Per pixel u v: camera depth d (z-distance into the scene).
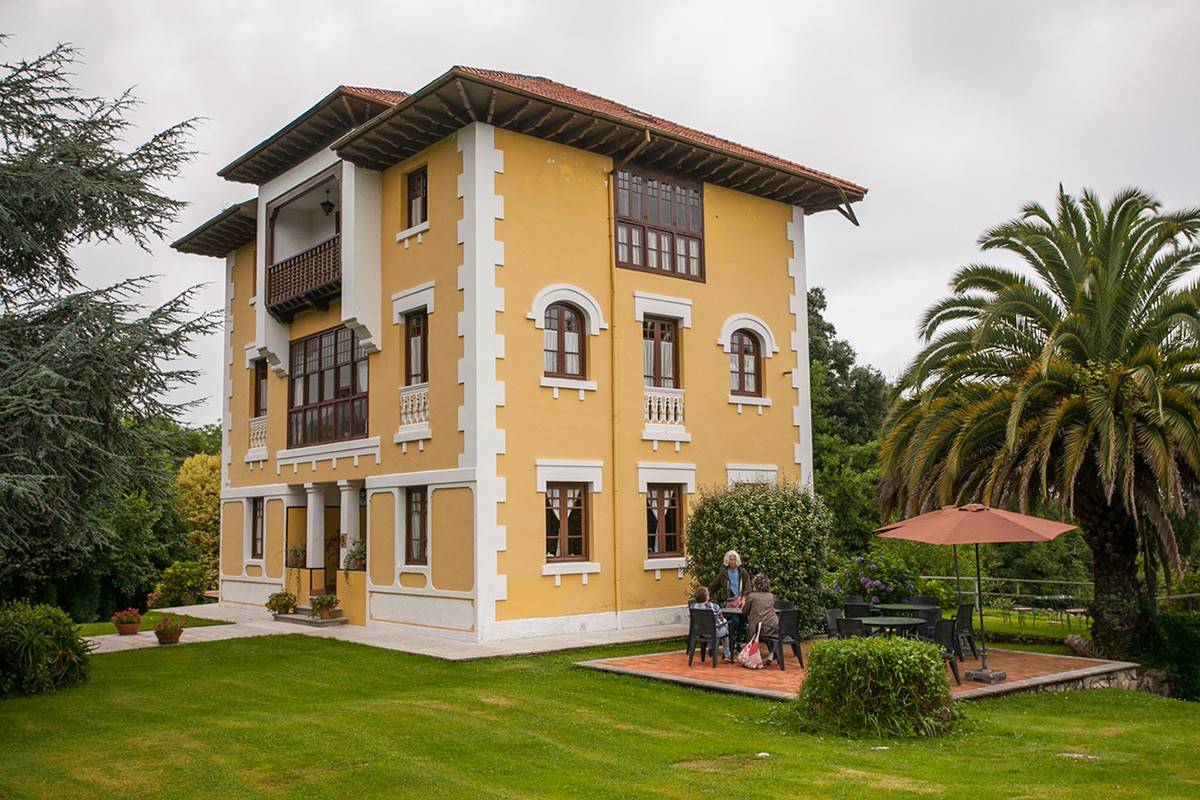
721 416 21.31
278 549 23.84
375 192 20.39
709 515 18.50
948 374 17.75
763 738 10.50
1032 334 17.52
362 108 19.72
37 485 10.30
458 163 18.42
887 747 10.04
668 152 20.16
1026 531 13.72
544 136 18.94
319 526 22.53
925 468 17.58
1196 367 16.14
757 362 22.47
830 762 9.38
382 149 19.45
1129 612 17.38
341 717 11.36
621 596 19.14
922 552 32.00
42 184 11.97
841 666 10.88
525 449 18.09
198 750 9.96
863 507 34.25
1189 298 16.12
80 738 10.66
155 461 13.03
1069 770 9.05
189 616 23.14
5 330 11.75
